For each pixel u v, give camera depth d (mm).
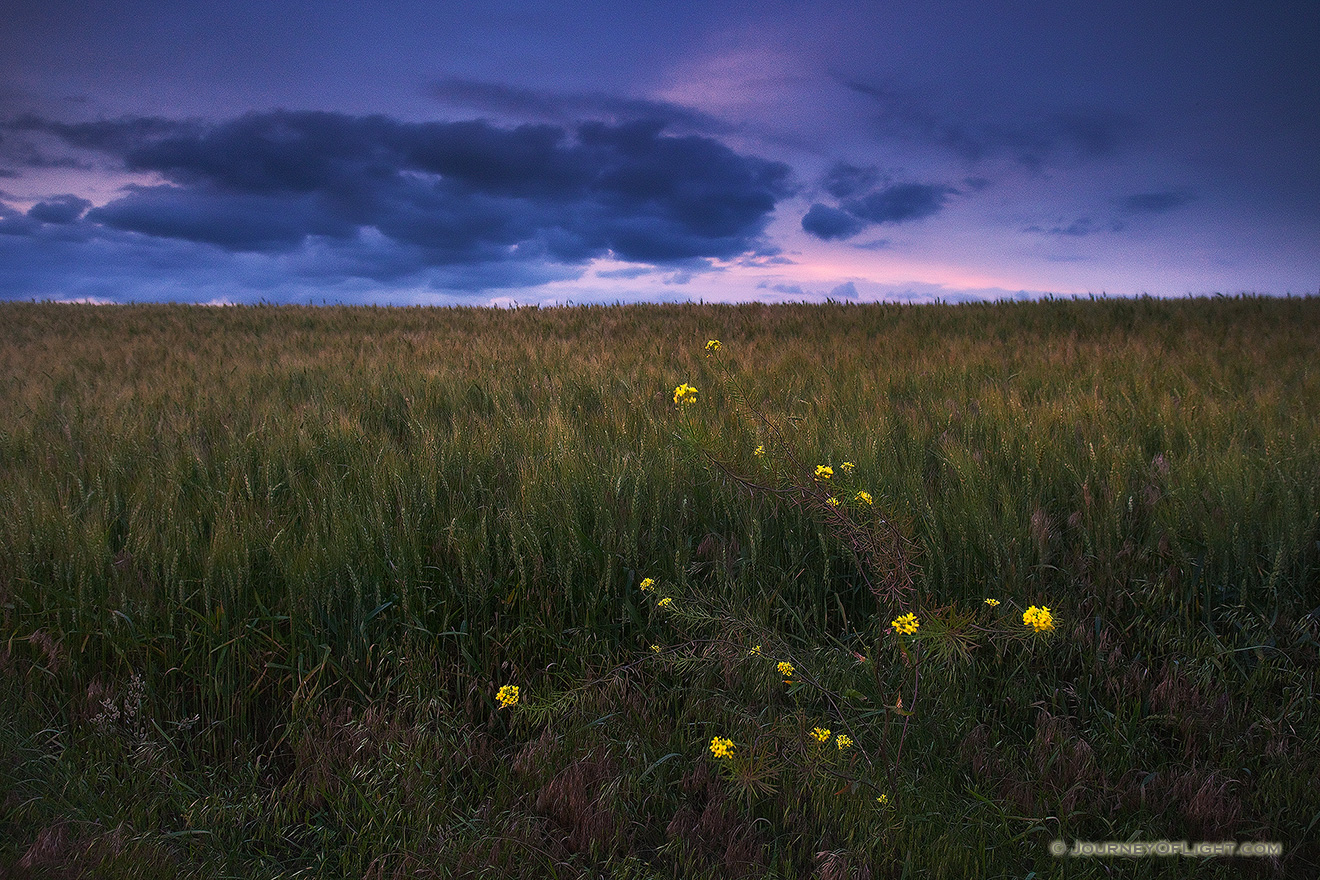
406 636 2594
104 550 2717
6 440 4164
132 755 2395
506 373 6418
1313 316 10023
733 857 2023
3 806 2207
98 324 13523
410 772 2262
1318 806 2092
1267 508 2848
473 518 3010
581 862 2098
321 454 3922
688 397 2445
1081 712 2443
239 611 2652
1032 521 2822
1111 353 6906
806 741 2086
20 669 2574
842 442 3426
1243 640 2598
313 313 16156
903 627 1901
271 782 2416
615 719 2449
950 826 2002
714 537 2945
